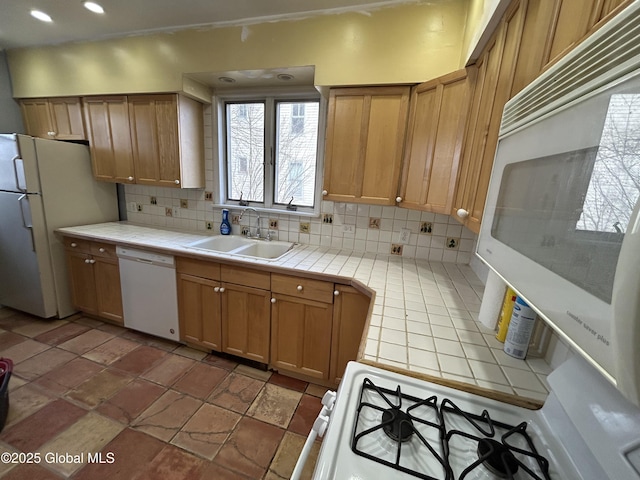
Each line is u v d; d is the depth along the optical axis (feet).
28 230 7.17
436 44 4.81
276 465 4.33
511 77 2.73
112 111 7.41
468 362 2.72
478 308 3.98
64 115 7.99
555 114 1.54
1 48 7.84
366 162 5.59
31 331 7.38
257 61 5.81
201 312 6.52
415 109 5.12
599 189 1.17
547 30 2.10
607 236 1.10
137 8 5.58
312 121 7.07
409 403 2.22
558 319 1.36
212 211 8.16
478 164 3.48
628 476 1.31
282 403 5.52
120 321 7.53
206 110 7.63
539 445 1.85
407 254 6.59
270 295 5.80
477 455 1.83
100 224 8.54
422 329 3.31
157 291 6.81
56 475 3.99
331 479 1.56
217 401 5.47
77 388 5.57
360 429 1.93
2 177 7.13
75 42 7.18
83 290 7.82
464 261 6.24
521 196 1.94
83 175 8.14
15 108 8.49
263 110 7.42
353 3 5.05
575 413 1.72
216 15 5.68
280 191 7.71
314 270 5.41
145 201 8.86
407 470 1.65
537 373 2.60
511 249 2.02
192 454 4.41
